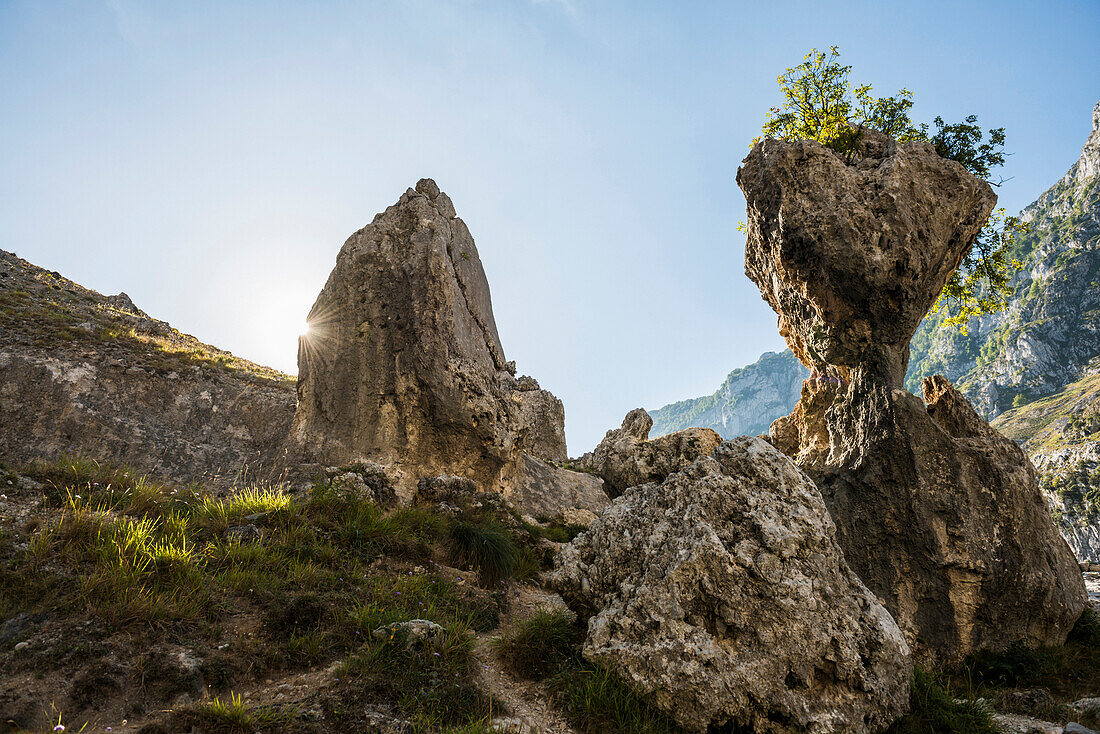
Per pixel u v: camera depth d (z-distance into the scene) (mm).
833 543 7387
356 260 14781
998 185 17391
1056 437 134375
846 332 12234
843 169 12125
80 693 5082
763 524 7039
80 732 4742
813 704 6098
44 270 34469
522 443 14945
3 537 6828
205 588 6824
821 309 12180
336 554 8492
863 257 11477
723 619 6492
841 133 14734
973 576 10227
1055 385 176000
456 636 6664
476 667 6555
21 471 9062
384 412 13406
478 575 9320
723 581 6602
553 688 6438
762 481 7660
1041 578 10305
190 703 5258
